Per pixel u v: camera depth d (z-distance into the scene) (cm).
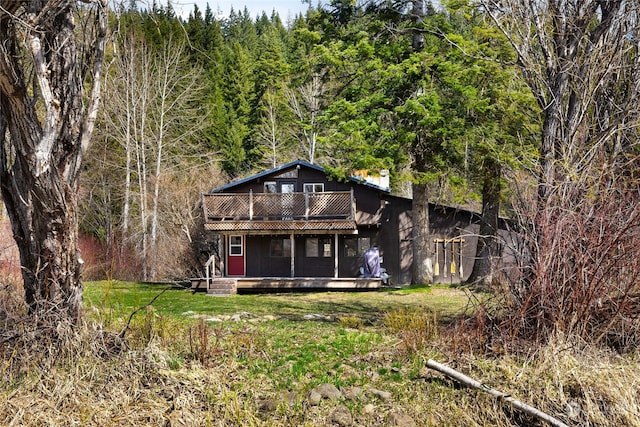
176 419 630
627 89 935
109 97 3419
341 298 2084
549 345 729
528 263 820
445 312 1427
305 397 699
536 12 938
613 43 915
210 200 2644
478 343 802
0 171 754
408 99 2042
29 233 741
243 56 4847
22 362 692
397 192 3906
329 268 2812
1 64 659
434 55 2109
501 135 1931
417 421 653
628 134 898
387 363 821
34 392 654
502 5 989
